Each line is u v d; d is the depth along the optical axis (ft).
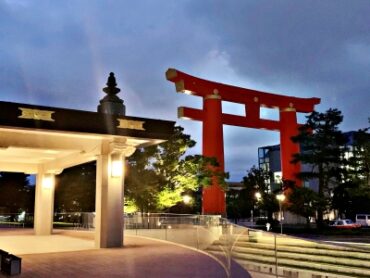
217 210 129.59
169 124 56.49
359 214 179.93
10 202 160.45
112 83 56.65
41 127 48.14
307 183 243.60
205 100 142.00
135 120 54.29
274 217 215.31
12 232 84.99
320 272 59.93
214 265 37.83
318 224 138.10
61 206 146.51
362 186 123.13
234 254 53.16
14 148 53.16
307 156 139.44
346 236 116.78
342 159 139.33
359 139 127.44
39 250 50.47
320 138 137.18
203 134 140.97
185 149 117.19
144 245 56.13
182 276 32.07
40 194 79.00
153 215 94.94
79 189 141.38
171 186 113.60
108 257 43.39
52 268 36.14
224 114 144.46
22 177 162.71
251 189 203.51
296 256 66.44
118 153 54.95
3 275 32.68
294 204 137.18
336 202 141.08
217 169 134.41
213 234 74.49
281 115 162.50
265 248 75.10
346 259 59.47
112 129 52.70
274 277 65.77
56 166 74.64
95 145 56.44
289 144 159.84
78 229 99.25
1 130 49.26
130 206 113.09
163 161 113.80
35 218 79.87
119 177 55.42
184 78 133.80
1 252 35.37
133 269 35.53
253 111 152.66
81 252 48.06
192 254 45.85
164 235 87.30
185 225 85.25
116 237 54.29
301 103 165.58
